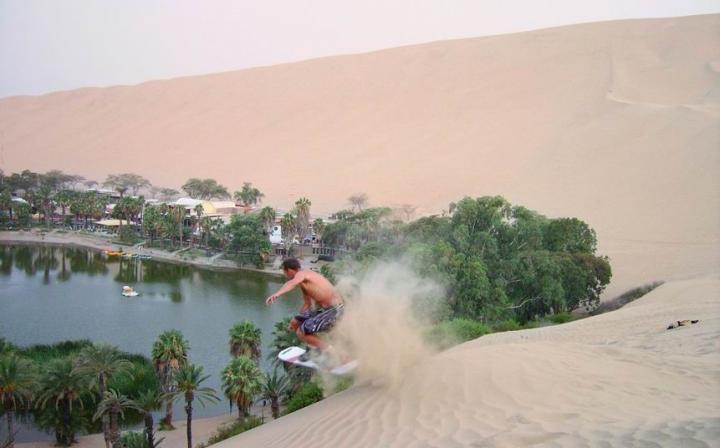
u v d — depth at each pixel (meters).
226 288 68.50
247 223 85.00
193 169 175.12
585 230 54.25
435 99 175.25
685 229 74.06
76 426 30.16
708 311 20.77
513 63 178.25
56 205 119.81
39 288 66.31
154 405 28.61
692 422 5.32
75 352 40.06
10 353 31.42
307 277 8.66
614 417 6.05
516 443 5.49
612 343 15.67
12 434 28.98
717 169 88.31
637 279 59.06
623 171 97.50
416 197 125.44
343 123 180.00
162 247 96.69
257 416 32.62
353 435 7.06
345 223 84.31
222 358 43.06
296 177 154.62
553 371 8.18
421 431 6.54
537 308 47.19
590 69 158.75
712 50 152.00
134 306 58.47
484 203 49.47
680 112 111.44
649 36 167.25
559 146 119.31
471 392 7.50
